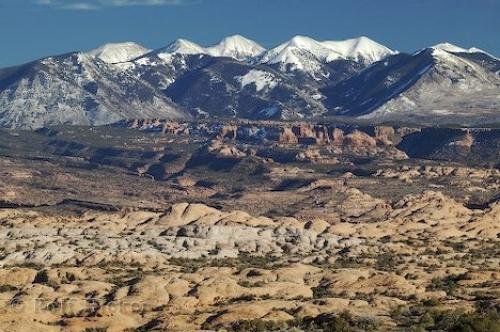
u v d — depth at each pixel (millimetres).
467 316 165625
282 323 168625
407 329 160750
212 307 194375
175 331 165750
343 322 163375
